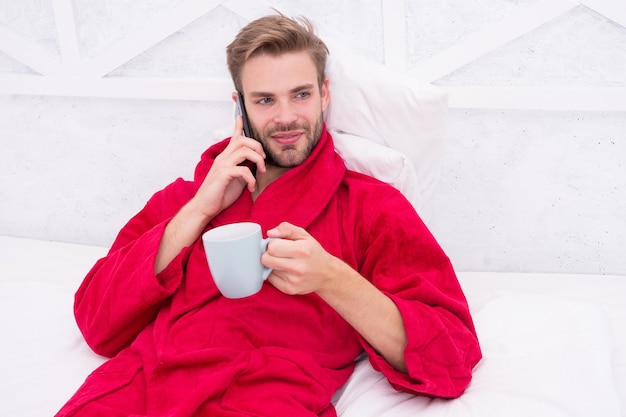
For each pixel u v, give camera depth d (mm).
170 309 1183
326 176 1224
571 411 964
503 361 1125
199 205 1186
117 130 1901
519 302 1313
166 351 1089
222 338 1089
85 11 1805
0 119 1988
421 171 1452
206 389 963
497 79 1580
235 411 955
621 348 1189
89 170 1975
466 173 1653
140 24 1785
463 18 1553
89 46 1845
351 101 1426
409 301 1081
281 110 1212
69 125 1938
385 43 1588
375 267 1169
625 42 1481
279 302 1112
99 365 1245
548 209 1634
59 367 1236
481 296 1407
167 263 1186
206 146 1845
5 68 1949
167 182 1923
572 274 1563
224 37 1730
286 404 986
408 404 1053
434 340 1030
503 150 1612
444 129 1404
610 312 1330
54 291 1518
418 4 1563
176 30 1723
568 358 1084
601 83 1527
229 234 901
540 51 1535
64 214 2055
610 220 1606
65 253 1837
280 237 916
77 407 998
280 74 1196
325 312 1130
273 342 1100
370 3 1600
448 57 1554
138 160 1923
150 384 1035
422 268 1158
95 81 1823
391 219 1167
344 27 1641
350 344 1182
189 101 1806
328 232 1189
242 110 1311
